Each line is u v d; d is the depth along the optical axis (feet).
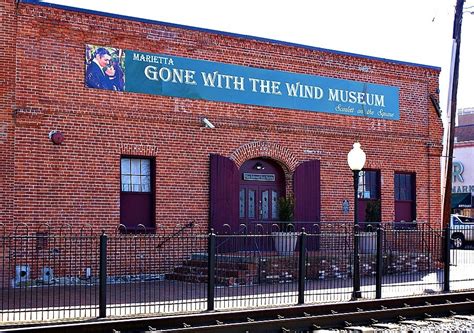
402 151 82.23
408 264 72.54
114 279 59.62
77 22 62.49
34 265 59.21
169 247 65.87
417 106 83.97
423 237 71.26
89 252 61.98
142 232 64.80
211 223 67.97
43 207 60.13
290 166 73.61
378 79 80.74
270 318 46.26
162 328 41.91
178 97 67.26
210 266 46.60
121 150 64.08
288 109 73.72
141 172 66.03
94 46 63.26
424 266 73.67
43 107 60.49
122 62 64.54
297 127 74.08
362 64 79.36
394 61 81.87
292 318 45.21
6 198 58.44
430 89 85.10
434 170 84.84
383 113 80.84
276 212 73.82
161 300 50.62
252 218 72.08
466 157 156.87
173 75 67.10
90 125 62.69
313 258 66.18
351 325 46.68
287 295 52.75
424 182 83.97
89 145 62.54
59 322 40.52
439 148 85.15
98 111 63.00
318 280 65.10
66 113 61.52
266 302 50.67
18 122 59.31
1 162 58.39
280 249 67.10
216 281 61.31
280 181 74.54
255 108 71.61
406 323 47.29
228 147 69.97
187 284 60.39
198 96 68.28
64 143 61.36
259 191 73.00
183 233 66.80
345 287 59.57
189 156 67.67
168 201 66.33
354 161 55.36
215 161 68.54
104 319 41.78
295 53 74.49
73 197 61.57
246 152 70.95
